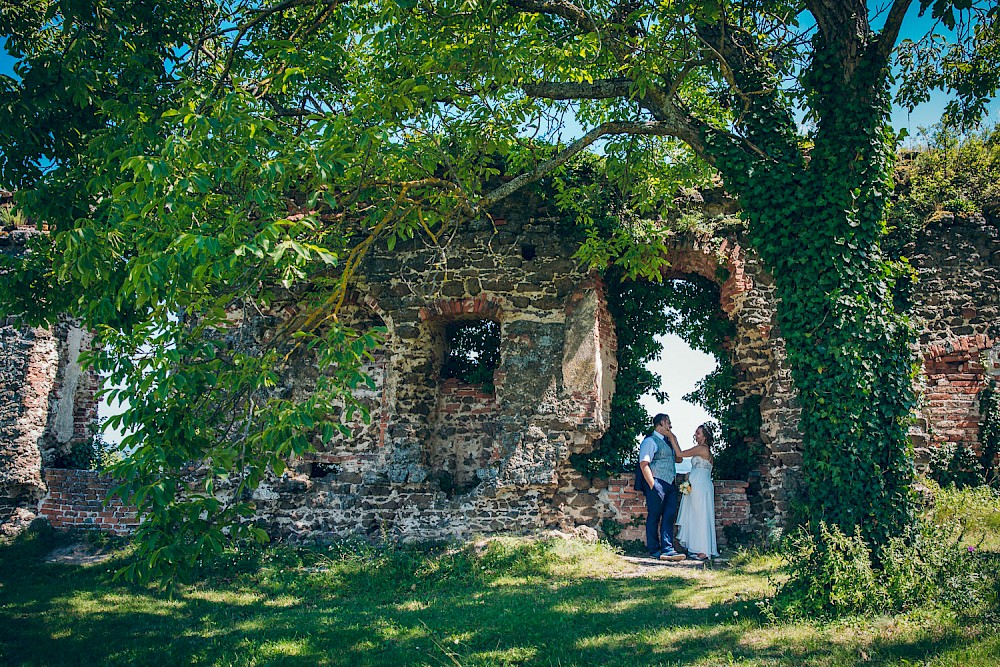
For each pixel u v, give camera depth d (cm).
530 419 1175
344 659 682
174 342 645
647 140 1041
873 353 746
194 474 1270
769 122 846
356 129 715
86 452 1440
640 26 920
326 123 705
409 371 1245
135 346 649
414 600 902
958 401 1152
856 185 767
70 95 741
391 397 1240
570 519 1166
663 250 1153
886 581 672
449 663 646
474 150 952
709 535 1051
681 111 877
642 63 838
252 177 686
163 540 597
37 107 727
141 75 770
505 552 1034
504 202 1259
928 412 1152
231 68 895
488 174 1015
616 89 895
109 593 970
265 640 749
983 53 917
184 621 849
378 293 1271
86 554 1202
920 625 606
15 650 748
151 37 805
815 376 749
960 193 1234
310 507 1226
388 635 747
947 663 525
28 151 764
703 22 834
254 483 643
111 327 716
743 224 1188
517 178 873
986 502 1023
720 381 1223
